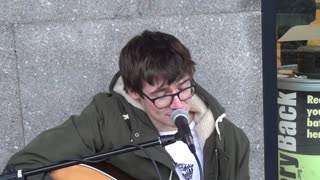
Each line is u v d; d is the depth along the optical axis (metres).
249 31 2.68
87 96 2.54
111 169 1.92
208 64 2.65
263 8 2.76
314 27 3.05
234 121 2.74
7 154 2.53
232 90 2.71
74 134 1.90
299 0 3.05
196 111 1.94
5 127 2.50
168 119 1.80
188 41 2.61
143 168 1.90
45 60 2.48
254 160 2.83
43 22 2.47
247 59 2.70
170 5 2.59
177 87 1.75
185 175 1.94
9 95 2.48
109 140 1.92
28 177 1.61
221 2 2.64
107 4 2.52
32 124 2.52
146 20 2.55
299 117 2.94
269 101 2.86
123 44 2.54
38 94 2.50
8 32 2.44
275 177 2.93
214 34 2.63
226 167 1.98
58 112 2.53
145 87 1.76
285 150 3.00
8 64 2.46
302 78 2.92
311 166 2.97
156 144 1.58
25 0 2.44
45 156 1.83
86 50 2.51
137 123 1.90
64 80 2.51
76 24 2.48
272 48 2.81
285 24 2.94
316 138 2.94
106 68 2.54
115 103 1.96
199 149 1.96
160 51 1.75
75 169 1.83
